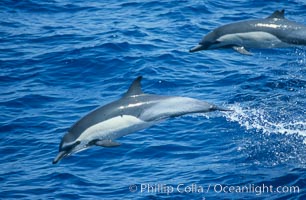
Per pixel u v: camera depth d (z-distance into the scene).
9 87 57.00
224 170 44.03
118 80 57.66
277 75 57.72
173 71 58.75
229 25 45.66
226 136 48.44
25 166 45.78
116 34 65.75
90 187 42.94
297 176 42.75
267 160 45.09
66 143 38.94
